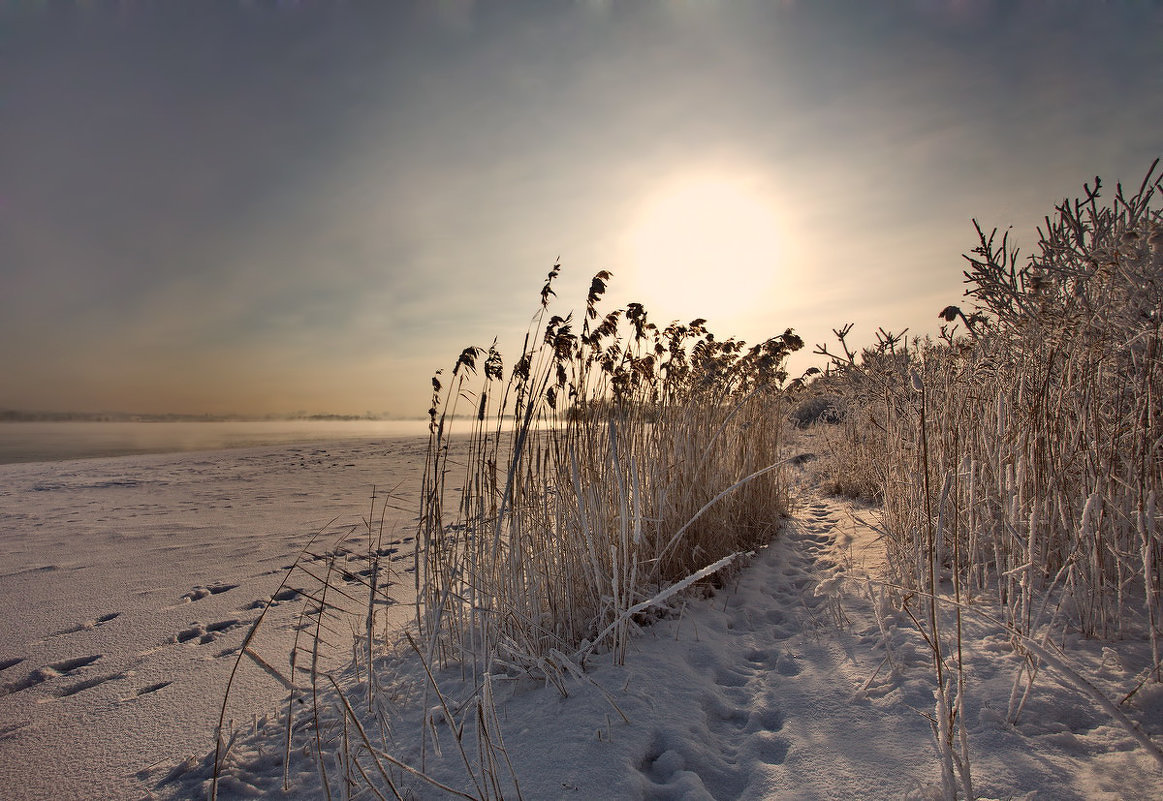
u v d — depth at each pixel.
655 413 3.90
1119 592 2.29
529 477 2.98
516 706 2.32
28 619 3.45
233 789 1.89
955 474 2.27
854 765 1.80
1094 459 2.48
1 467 11.71
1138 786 1.50
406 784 1.84
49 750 2.15
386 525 5.96
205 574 4.34
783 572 4.20
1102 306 2.47
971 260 3.09
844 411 7.17
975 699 2.04
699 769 1.90
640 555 3.21
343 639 3.20
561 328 2.90
